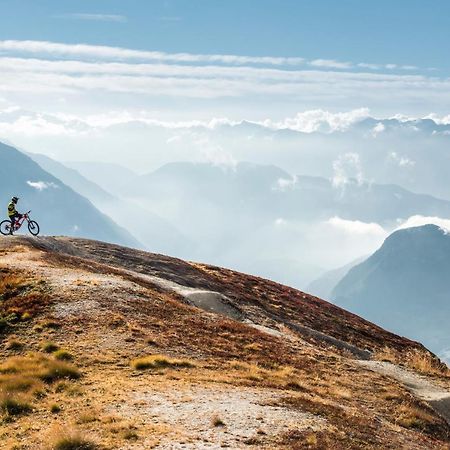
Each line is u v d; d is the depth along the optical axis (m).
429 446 23.97
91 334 31.38
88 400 21.94
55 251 56.28
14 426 19.77
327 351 46.22
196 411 20.47
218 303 51.50
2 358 28.31
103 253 62.75
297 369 33.78
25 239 54.81
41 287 37.94
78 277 41.62
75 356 28.08
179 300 48.72
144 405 21.03
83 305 35.31
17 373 25.31
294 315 63.31
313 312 68.31
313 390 28.69
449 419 34.69
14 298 35.91
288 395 24.84
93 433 18.11
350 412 24.84
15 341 29.92
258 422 19.53
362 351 54.94
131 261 62.69
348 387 32.78
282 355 36.16
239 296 62.38
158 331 33.72
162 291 49.56
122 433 17.77
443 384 41.78
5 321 32.53
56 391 23.38
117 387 23.44
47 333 31.19
